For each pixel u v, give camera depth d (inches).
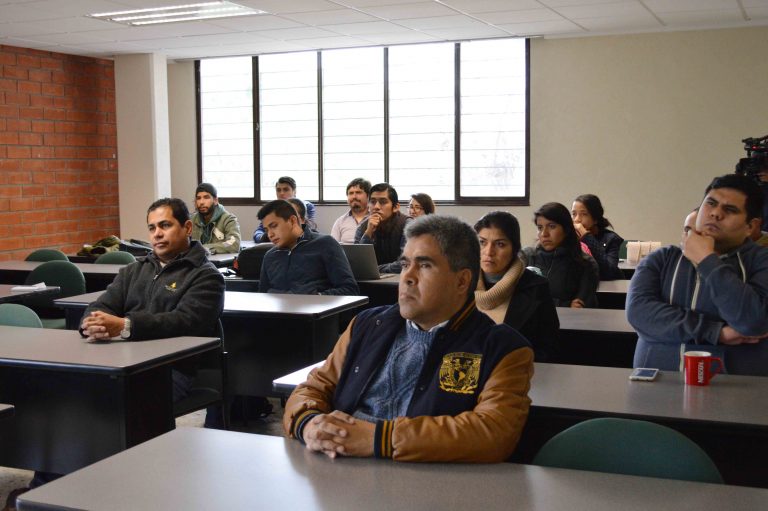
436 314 70.1
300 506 54.9
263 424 159.0
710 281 92.0
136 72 341.7
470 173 332.2
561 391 84.6
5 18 264.2
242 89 363.3
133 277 131.8
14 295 160.4
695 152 300.0
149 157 342.3
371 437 63.9
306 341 145.4
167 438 70.1
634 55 303.1
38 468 109.6
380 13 264.8
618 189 310.3
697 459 60.9
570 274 151.3
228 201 369.7
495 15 270.2
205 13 265.0
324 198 356.5
